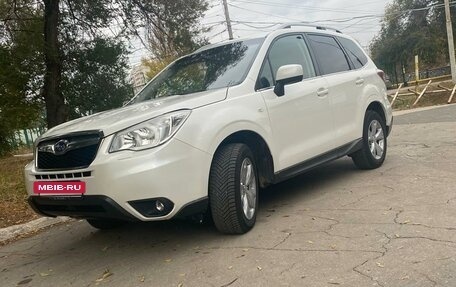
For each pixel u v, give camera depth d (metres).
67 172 4.04
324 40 6.42
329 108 5.84
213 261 3.97
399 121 13.32
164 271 3.94
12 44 12.38
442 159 6.92
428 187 5.40
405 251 3.65
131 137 3.96
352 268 3.46
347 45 6.89
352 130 6.24
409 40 43.66
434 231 3.98
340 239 4.07
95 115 4.83
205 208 4.21
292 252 3.92
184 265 3.99
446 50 42.81
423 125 11.31
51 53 12.51
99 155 3.93
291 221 4.75
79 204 4.02
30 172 4.38
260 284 3.41
